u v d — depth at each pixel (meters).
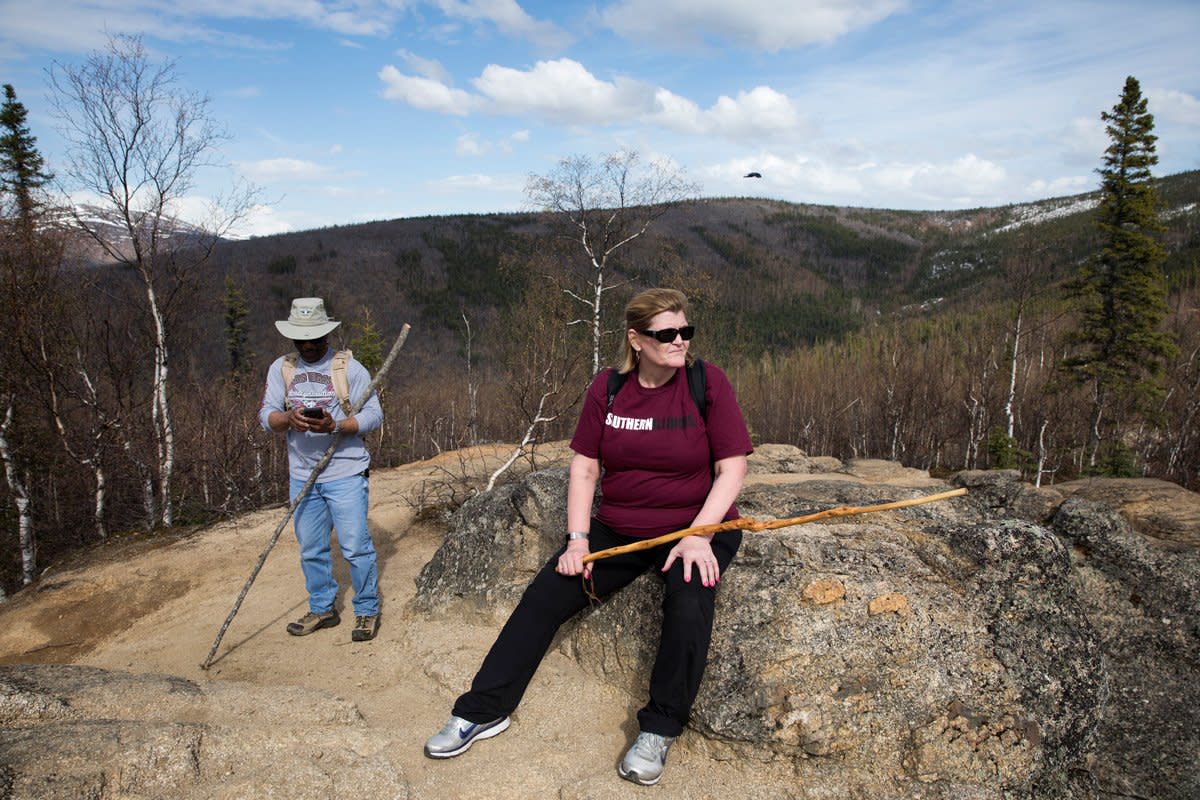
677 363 2.89
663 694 2.62
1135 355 32.44
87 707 2.77
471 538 4.47
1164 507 6.97
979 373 42.09
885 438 47.00
